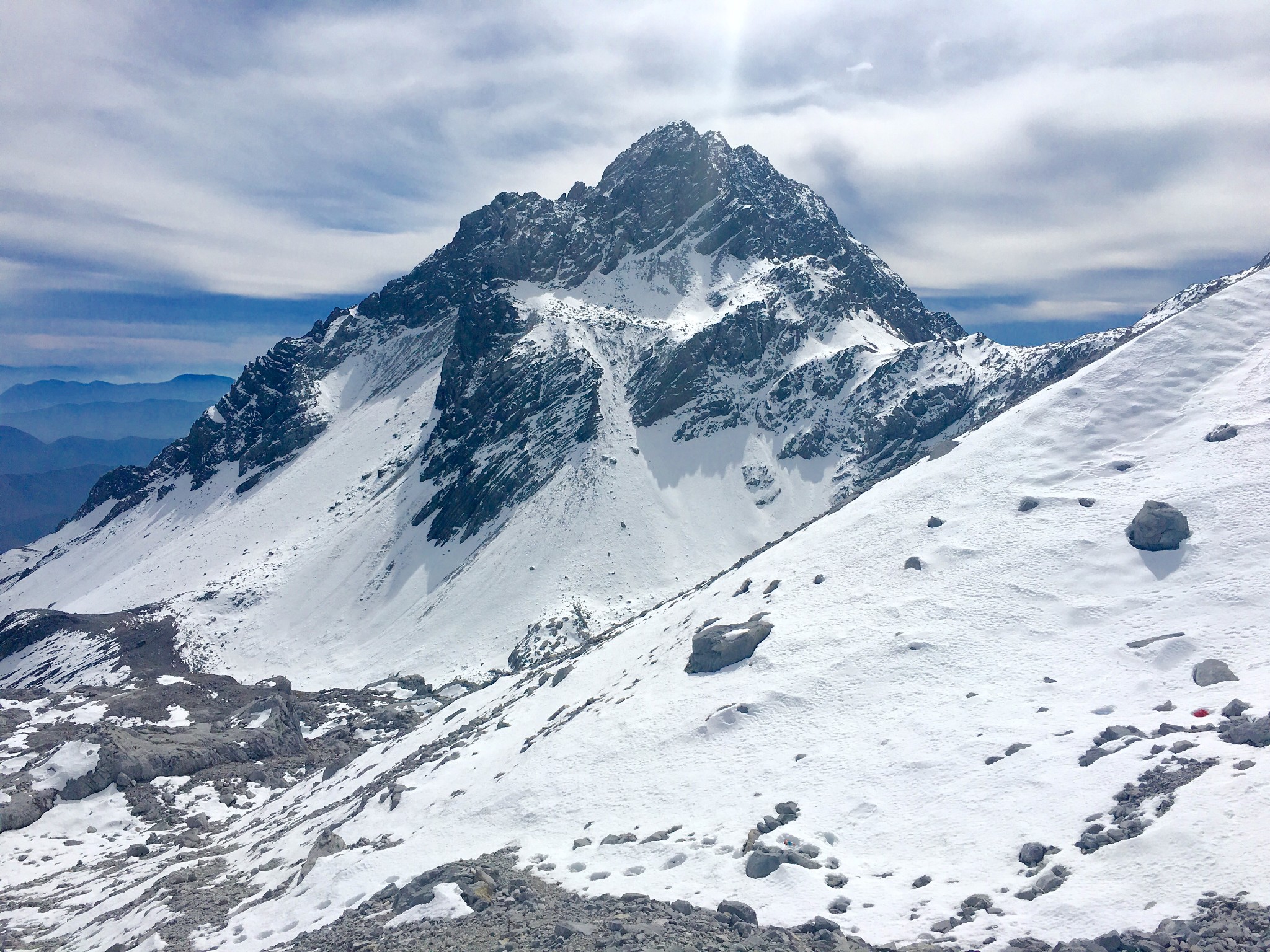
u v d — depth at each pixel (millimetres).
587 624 94875
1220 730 21609
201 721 73062
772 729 30375
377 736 74000
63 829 52531
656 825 27172
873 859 21891
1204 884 16641
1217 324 43906
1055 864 19000
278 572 143625
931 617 32969
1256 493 31953
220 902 31828
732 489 120375
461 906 23375
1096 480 37406
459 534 130125
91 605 162250
